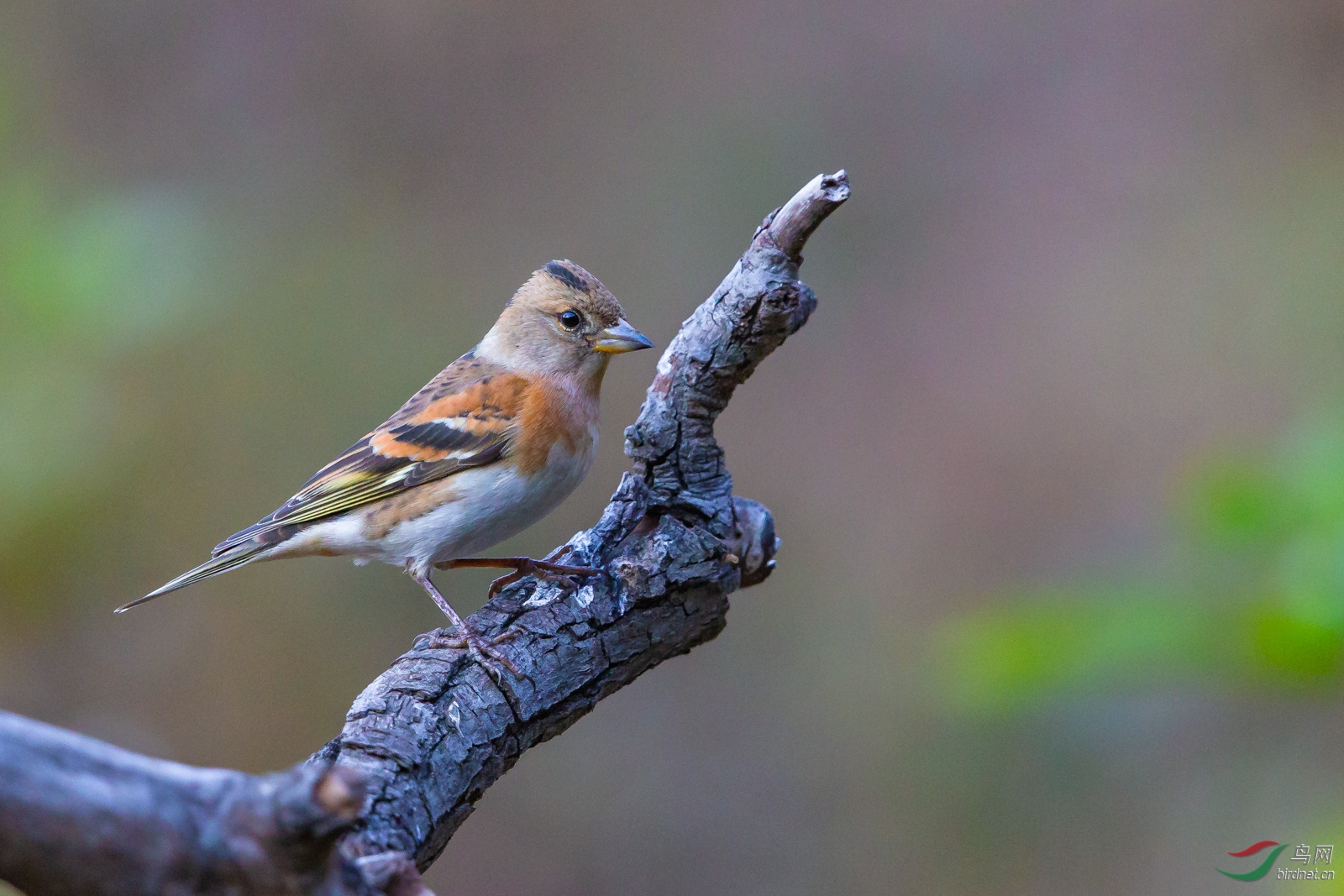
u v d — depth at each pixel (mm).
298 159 15453
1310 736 10820
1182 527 7969
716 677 13812
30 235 12062
